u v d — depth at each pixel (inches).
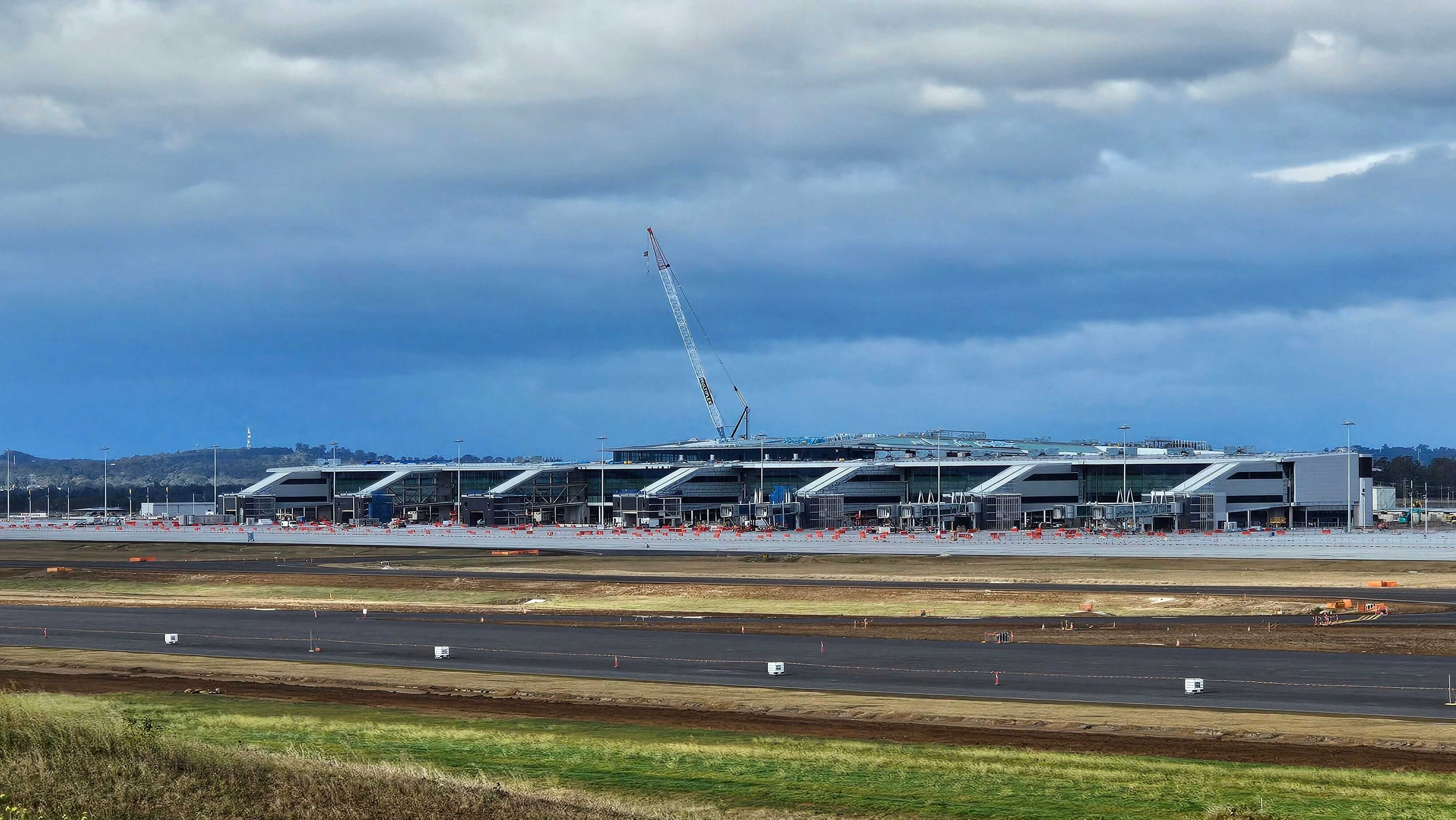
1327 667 3095.5
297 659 3499.0
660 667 3294.8
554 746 2299.5
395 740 2348.7
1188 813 1811.0
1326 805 1854.1
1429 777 2026.3
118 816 1574.8
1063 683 2957.7
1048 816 1795.0
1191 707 2657.5
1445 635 3563.0
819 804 1862.7
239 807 1647.4
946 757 2197.3
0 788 1653.5
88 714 2395.4
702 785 1973.4
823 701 2785.4
